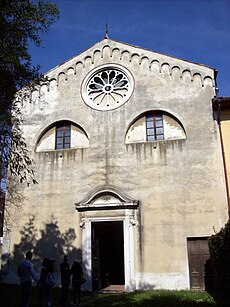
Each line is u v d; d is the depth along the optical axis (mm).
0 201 18453
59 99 21922
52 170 20500
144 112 20531
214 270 14273
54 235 19234
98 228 21016
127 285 17578
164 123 20312
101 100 21438
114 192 18891
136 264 17859
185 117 19891
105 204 18875
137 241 18172
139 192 19016
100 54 22281
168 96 20500
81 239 18859
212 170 18594
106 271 23453
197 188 18453
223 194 18094
